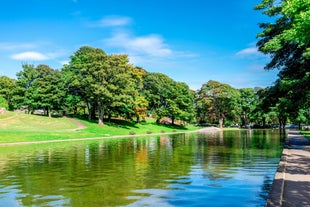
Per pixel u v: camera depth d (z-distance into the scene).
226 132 76.94
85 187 12.72
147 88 90.38
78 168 17.78
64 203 10.34
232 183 13.30
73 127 61.50
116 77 68.00
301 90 25.17
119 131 64.62
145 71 92.69
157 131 76.38
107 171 16.64
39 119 65.12
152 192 11.77
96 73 65.81
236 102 113.38
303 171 13.75
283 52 28.11
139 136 57.50
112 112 77.44
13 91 75.69
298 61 27.34
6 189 12.48
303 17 10.47
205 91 114.06
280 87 26.22
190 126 104.50
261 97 32.41
